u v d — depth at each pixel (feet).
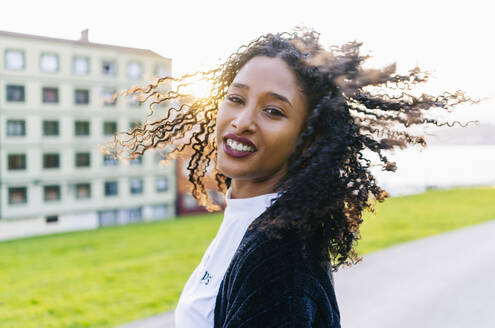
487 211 75.05
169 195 142.61
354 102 3.15
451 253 31.81
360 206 3.17
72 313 27.09
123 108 132.87
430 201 98.27
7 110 120.78
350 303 20.49
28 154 123.95
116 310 26.27
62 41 125.90
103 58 130.41
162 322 21.90
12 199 122.62
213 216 139.23
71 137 128.57
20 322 26.32
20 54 121.19
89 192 132.36
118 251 73.36
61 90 126.62
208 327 2.82
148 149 4.91
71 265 59.41
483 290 21.89
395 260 29.63
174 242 81.20
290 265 2.40
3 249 83.97
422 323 17.90
